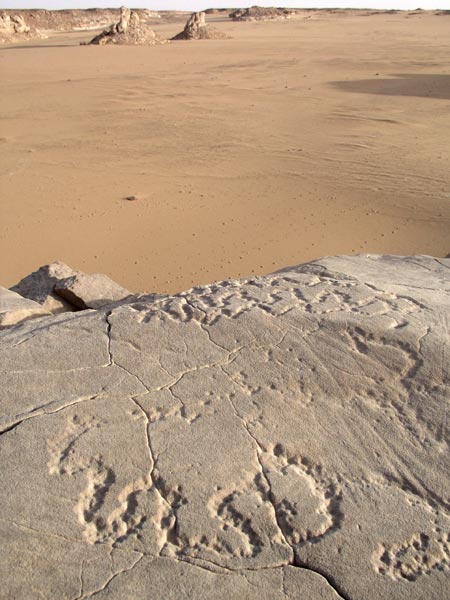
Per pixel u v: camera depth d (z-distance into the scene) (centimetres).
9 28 6238
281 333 323
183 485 246
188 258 945
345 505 241
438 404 285
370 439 270
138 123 1938
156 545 226
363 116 1909
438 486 249
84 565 218
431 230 994
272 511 238
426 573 219
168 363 308
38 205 1189
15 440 262
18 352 314
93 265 934
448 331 322
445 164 1345
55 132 1852
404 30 5941
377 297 356
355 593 211
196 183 1297
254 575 217
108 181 1333
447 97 2167
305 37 5416
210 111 2086
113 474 251
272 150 1547
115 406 283
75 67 3484
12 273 915
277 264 917
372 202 1130
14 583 211
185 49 4478
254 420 277
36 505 236
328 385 295
